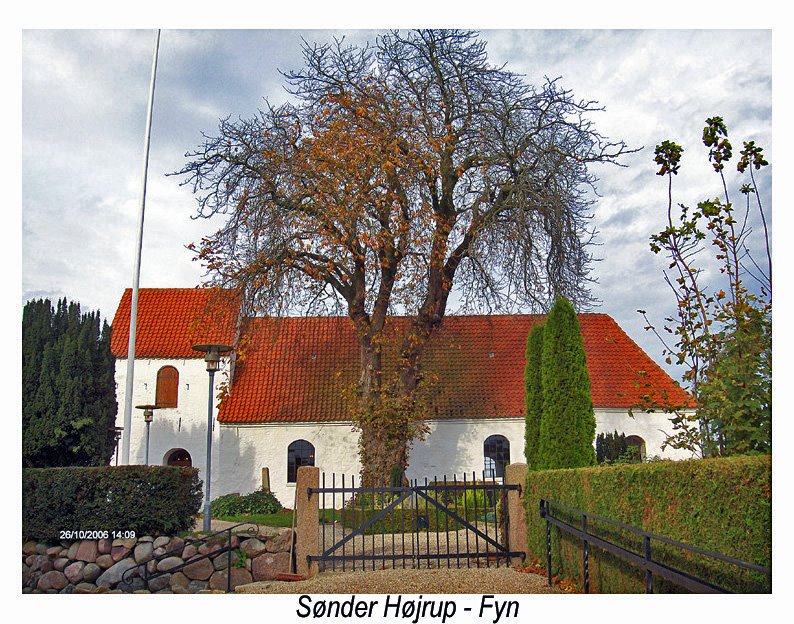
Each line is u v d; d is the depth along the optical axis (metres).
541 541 11.84
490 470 25.94
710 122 9.77
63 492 13.31
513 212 20.73
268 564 13.27
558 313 14.04
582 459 13.36
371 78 21.27
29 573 13.11
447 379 27.44
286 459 26.11
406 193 20.81
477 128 21.56
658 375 27.02
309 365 28.22
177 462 27.31
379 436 21.30
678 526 6.77
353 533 12.59
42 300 19.67
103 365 20.03
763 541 5.48
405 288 20.84
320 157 20.25
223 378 27.44
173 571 13.14
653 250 10.27
